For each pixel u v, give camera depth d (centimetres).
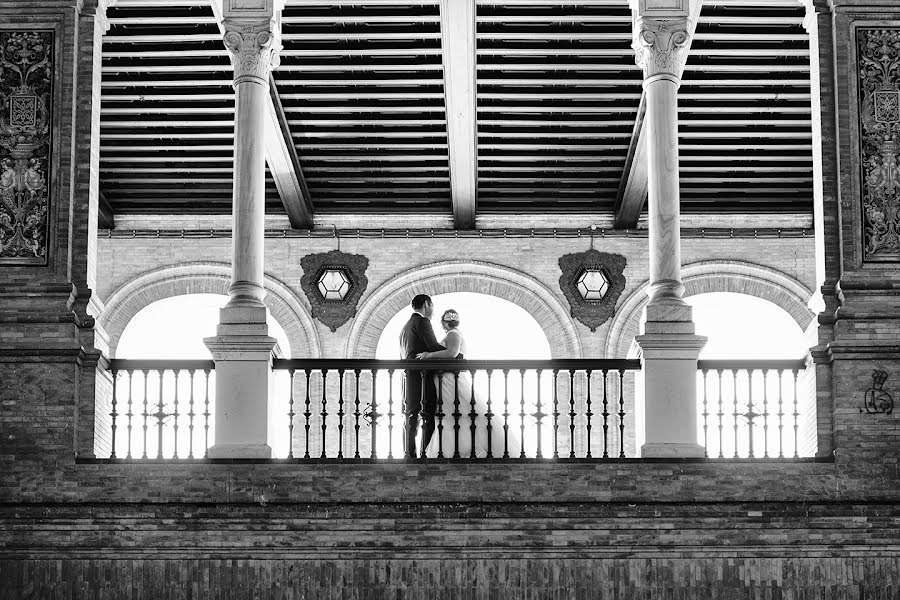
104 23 1611
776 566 1408
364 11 1844
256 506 1419
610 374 2339
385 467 1435
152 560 1411
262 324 1478
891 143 1528
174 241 2405
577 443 2327
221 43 1920
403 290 2389
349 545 1412
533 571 1405
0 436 1452
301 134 2159
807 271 2391
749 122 2120
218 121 2116
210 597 1402
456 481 1431
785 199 2372
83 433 1466
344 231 2398
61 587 1405
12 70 1551
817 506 1420
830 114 1541
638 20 1572
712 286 2395
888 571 1409
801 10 1833
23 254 1508
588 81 2020
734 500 1424
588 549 1409
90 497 1433
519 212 2405
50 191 1524
